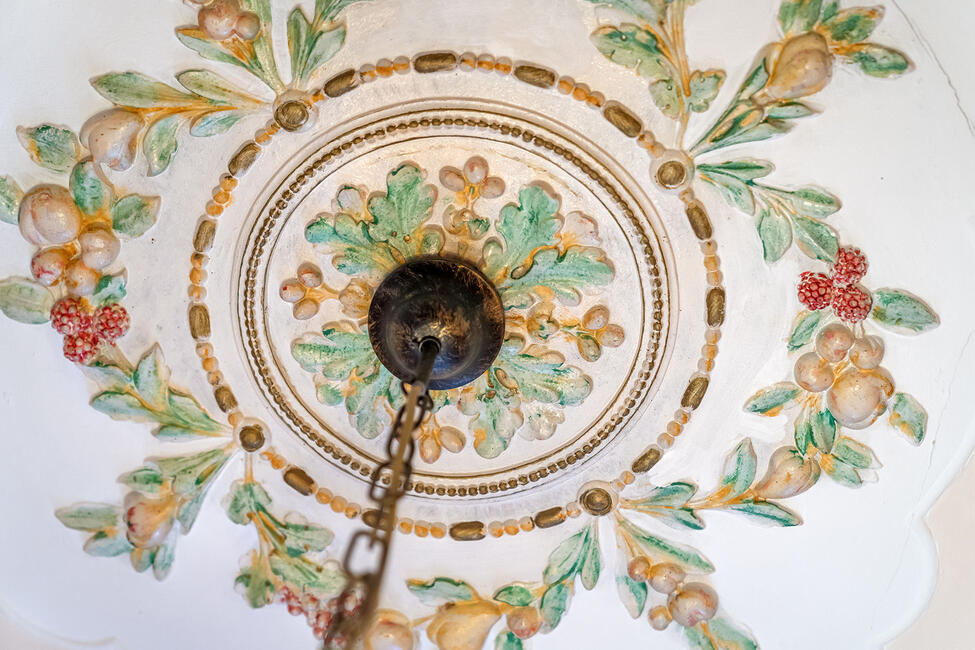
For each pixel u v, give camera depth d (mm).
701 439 2410
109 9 2002
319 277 2273
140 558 2545
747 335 2275
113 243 2227
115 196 2184
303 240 2238
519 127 2088
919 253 2146
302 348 2352
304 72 2037
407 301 2162
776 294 2225
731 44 1979
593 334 2295
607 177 2121
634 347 2309
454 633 2598
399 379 2256
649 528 2535
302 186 2174
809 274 2189
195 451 2492
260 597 2602
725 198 2123
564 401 2369
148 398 2412
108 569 2562
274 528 2580
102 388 2396
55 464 2473
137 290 2293
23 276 2260
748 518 2467
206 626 2645
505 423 2406
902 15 1912
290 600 2598
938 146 2035
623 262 2219
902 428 2305
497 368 2344
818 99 2020
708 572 2547
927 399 2270
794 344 2271
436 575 2609
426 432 2434
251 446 2486
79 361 2342
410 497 2527
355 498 2549
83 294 2277
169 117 2102
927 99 1989
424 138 2125
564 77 2021
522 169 2148
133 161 2139
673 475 2467
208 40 2014
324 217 2211
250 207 2193
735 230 2156
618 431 2416
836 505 2420
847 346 2244
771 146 2082
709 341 2289
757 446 2406
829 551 2471
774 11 1942
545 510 2539
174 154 2135
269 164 2145
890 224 2135
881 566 2445
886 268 2176
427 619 2615
